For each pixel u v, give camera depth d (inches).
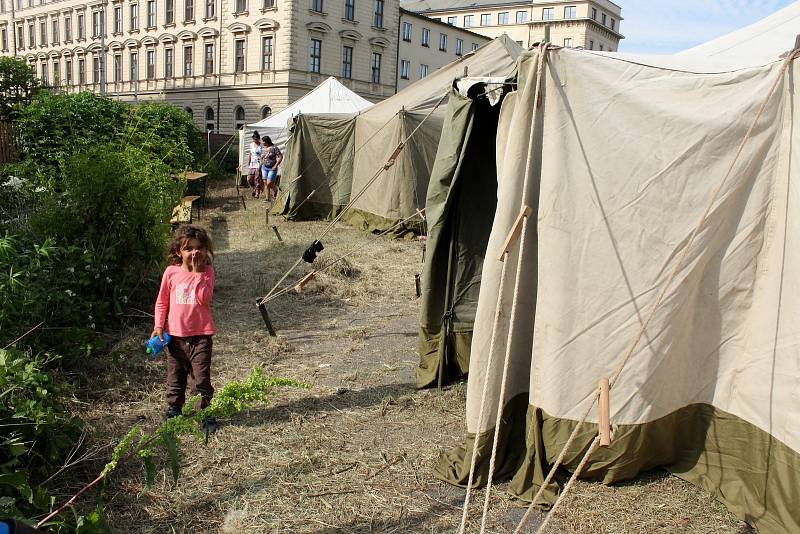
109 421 164.4
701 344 142.6
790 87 126.0
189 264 166.6
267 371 210.1
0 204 257.1
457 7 3417.8
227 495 137.3
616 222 134.6
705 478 142.5
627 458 139.9
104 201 242.7
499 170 148.1
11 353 142.3
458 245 198.1
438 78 477.1
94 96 537.6
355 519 130.7
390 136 472.7
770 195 131.9
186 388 182.9
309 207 562.9
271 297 241.9
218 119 1958.7
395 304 302.5
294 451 157.3
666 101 132.1
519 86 139.3
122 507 130.6
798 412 125.2
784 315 128.6
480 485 144.0
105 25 2276.1
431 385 201.8
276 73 1806.1
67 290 205.5
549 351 140.3
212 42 1945.1
